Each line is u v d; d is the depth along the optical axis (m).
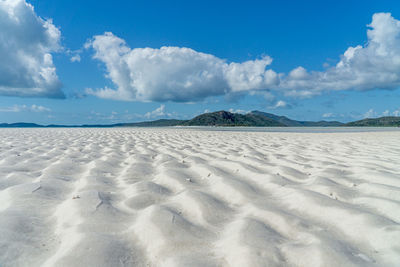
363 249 1.98
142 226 2.27
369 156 6.03
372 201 2.85
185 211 2.73
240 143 9.58
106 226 2.30
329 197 2.95
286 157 6.09
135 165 5.02
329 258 1.77
